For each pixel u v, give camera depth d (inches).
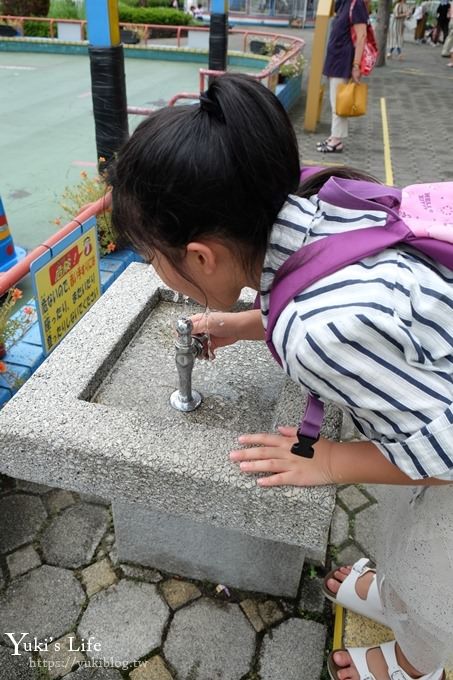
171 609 63.5
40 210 177.6
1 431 43.6
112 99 136.7
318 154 231.3
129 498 44.0
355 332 28.4
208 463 40.7
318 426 36.3
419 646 47.8
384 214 31.7
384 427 30.8
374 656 55.7
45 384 49.0
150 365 56.9
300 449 37.6
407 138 258.7
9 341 97.0
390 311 28.8
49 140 252.8
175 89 367.6
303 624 62.4
